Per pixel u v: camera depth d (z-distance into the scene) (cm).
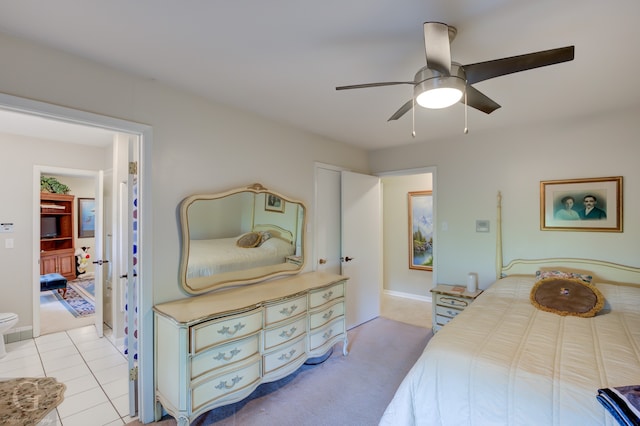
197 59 183
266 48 171
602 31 152
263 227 286
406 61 185
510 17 142
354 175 387
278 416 211
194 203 232
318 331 270
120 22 147
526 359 153
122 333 323
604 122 277
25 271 342
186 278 226
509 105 258
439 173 371
